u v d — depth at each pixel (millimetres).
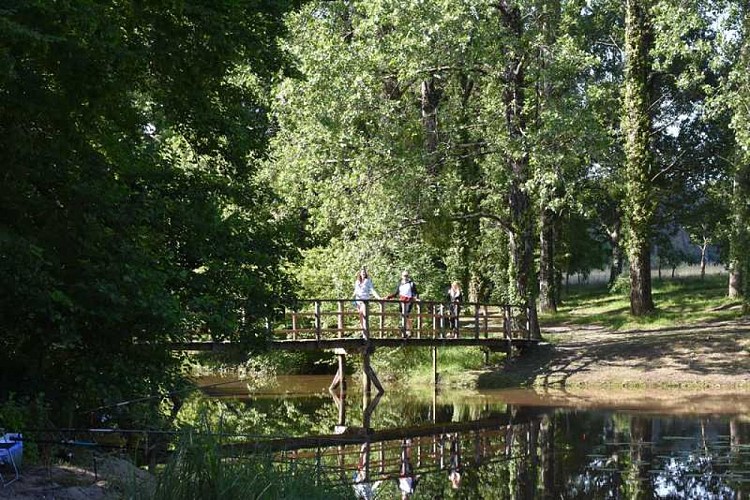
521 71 29328
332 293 30203
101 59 12227
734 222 33875
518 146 28094
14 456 10008
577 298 51375
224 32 13906
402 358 31562
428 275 30094
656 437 18688
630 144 35000
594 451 17391
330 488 10766
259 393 28391
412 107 29156
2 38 10734
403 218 29031
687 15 28359
